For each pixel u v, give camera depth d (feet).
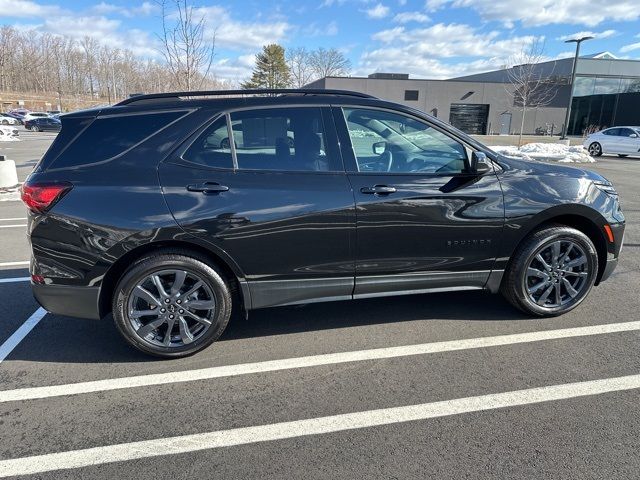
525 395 9.23
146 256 10.21
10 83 301.63
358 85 145.59
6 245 20.70
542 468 7.31
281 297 10.93
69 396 9.40
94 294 10.11
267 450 7.82
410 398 9.20
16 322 12.82
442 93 148.66
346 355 10.91
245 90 11.03
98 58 295.89
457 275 11.70
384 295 11.49
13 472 7.34
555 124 150.61
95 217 9.78
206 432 8.29
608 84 142.92
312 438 8.10
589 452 7.65
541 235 11.87
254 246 10.36
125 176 9.96
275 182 10.36
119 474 7.30
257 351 11.16
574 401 9.02
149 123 10.38
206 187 10.07
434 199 10.97
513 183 11.57
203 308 10.66
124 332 10.39
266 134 10.61
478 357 10.71
